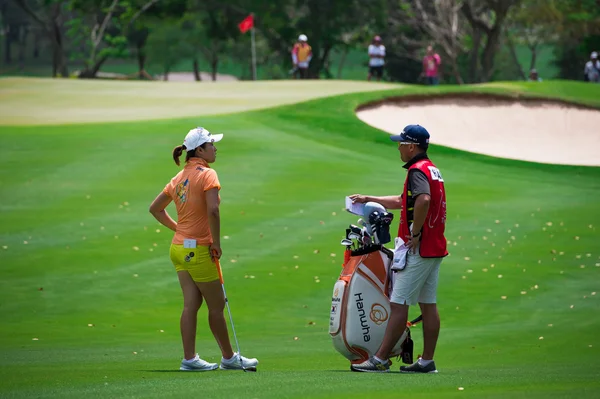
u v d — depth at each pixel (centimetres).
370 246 2547
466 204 6544
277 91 11975
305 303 4241
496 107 11431
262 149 8206
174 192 2495
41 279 4625
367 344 2514
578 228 5834
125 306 4175
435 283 2469
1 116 9881
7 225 5694
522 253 5219
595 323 3781
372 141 8994
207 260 2459
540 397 1653
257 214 6003
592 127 11212
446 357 3011
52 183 6838
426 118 10950
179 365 2638
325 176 7244
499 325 3803
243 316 4003
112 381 2095
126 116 9869
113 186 6762
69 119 9619
